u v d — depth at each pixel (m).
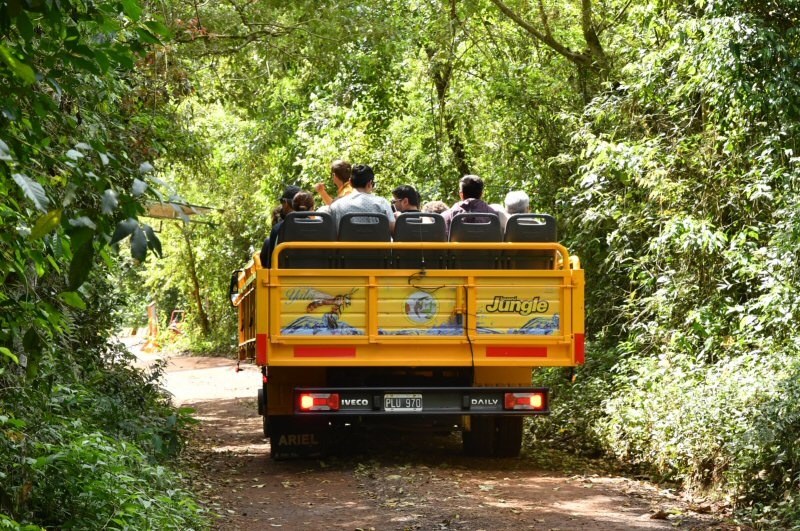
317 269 10.23
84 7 3.95
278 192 32.31
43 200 3.29
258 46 18.00
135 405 11.09
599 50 17.50
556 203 16.55
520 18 18.12
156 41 4.11
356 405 10.45
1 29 3.56
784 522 7.76
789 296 10.75
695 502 8.99
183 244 40.53
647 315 14.84
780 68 12.27
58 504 6.29
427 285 10.28
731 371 10.70
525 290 10.37
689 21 12.84
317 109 26.97
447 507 8.59
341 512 8.55
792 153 12.02
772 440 8.52
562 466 11.02
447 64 20.89
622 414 11.45
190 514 7.57
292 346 10.20
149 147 10.30
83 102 6.66
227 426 16.27
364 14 18.36
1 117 3.80
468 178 11.64
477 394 10.53
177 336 43.44
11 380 6.18
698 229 12.36
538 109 18.36
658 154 13.96
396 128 24.59
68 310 8.95
